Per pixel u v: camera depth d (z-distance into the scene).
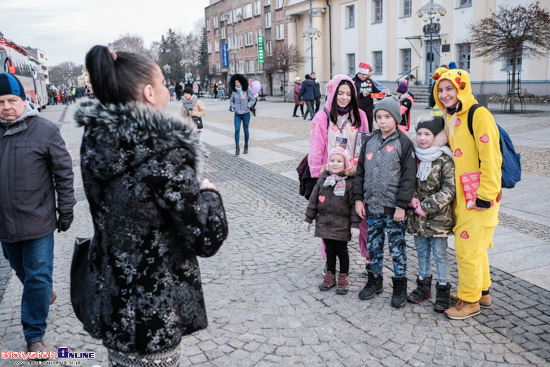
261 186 7.95
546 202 6.20
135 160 1.49
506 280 3.98
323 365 2.91
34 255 3.06
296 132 15.06
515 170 3.24
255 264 4.59
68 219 3.21
